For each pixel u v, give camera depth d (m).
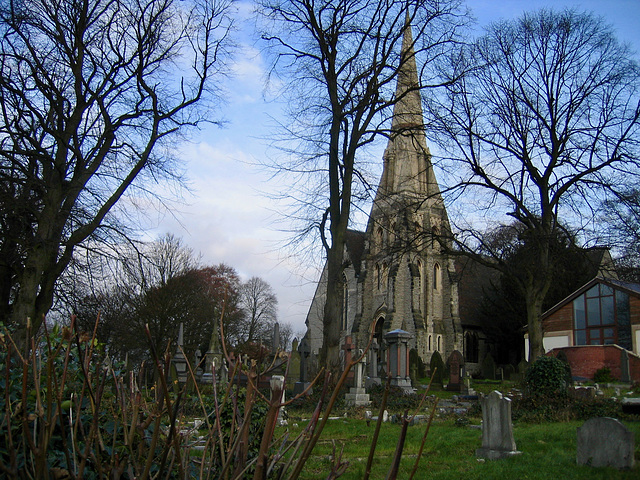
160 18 22.70
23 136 20.20
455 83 27.50
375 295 57.06
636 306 38.38
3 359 5.36
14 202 19.41
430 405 21.64
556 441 12.20
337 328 22.75
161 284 42.91
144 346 40.66
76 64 21.61
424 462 10.66
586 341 40.50
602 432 9.52
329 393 20.44
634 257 28.89
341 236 23.61
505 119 29.45
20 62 20.62
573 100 29.14
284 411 16.47
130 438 3.70
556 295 44.94
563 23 29.19
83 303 23.56
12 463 3.23
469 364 54.81
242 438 3.47
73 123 21.47
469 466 10.21
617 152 28.16
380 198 27.64
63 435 3.29
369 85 23.94
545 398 17.70
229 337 59.25
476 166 29.72
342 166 24.56
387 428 15.08
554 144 29.48
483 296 58.47
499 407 11.12
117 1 21.95
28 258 19.84
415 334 51.94
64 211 20.31
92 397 3.42
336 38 24.16
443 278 56.41
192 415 11.60
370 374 26.81
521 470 9.50
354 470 9.93
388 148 57.25
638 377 33.00
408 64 28.78
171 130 23.61
